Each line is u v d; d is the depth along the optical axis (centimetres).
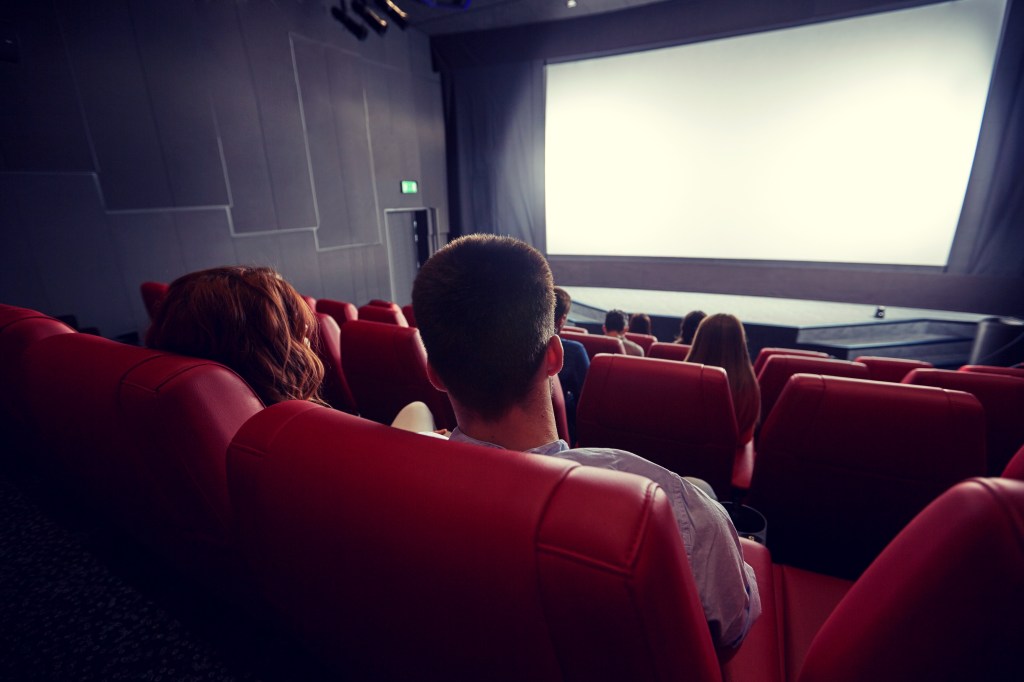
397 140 740
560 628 35
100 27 394
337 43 622
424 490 37
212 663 94
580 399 155
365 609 46
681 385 139
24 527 133
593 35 707
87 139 393
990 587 36
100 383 68
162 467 68
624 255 805
